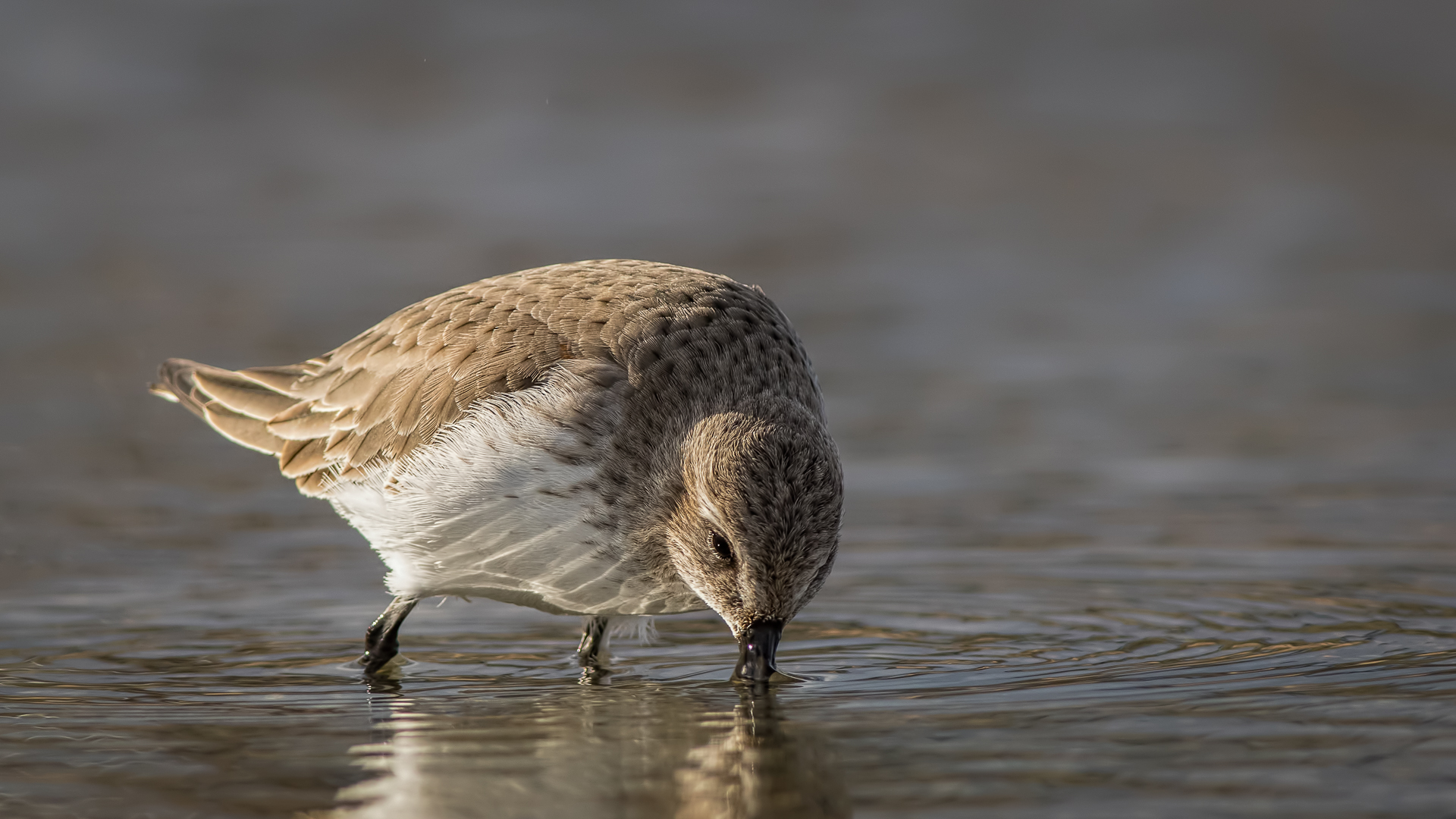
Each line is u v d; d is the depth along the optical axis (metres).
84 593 11.60
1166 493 14.07
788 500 8.87
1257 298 21.34
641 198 25.62
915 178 27.23
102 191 26.45
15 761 7.73
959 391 17.53
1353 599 10.81
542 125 29.78
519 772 7.59
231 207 25.55
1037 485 14.43
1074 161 28.28
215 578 12.05
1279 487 14.12
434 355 10.16
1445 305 20.77
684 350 9.65
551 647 10.52
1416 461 14.80
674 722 8.48
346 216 24.86
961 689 8.92
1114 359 18.73
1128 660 9.49
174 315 19.98
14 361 18.72
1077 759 7.41
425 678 9.66
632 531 9.49
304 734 8.27
